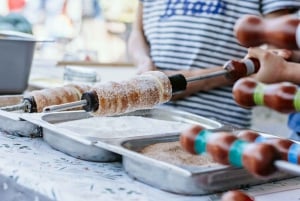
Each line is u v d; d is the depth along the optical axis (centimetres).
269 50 92
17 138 113
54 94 118
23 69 167
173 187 81
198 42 155
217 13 153
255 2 151
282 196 84
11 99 133
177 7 160
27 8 255
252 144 62
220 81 151
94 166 95
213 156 65
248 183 86
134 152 86
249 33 65
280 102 67
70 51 261
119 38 275
